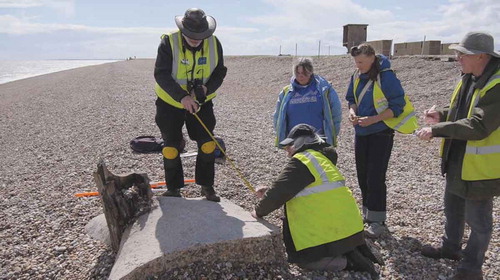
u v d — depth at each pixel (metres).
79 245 4.28
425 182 6.48
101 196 3.89
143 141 8.38
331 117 4.84
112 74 35.38
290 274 3.64
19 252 4.18
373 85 4.45
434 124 3.62
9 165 8.18
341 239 3.61
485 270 3.88
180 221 3.83
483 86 3.23
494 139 3.27
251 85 23.58
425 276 3.78
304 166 3.65
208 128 4.40
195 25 3.89
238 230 3.66
